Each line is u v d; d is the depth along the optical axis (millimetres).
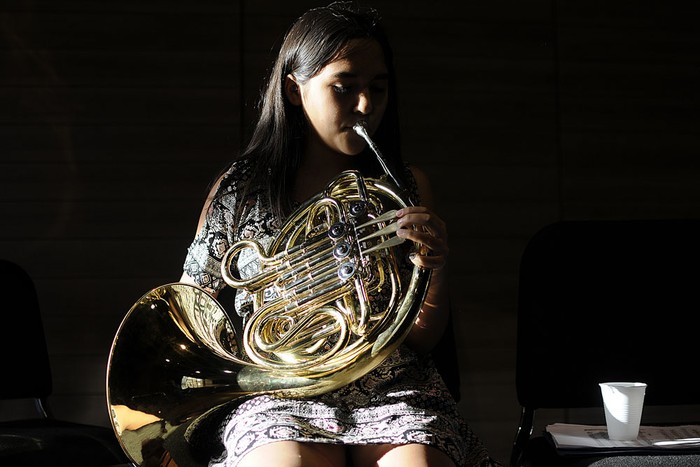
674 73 3285
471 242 3193
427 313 1898
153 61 3084
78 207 3057
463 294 3186
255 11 3111
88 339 3041
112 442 2162
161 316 1780
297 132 1994
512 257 3205
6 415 3008
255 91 3102
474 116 3203
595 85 3254
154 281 3068
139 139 3076
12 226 3037
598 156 3252
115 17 3074
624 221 2250
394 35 3174
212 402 1723
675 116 3283
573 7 3250
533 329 2170
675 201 3281
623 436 1917
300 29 1927
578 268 2199
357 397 1784
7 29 3043
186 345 1776
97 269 3055
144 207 3072
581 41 3250
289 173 1986
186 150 3086
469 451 1808
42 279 3041
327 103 1844
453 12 3197
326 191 1789
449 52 3193
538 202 3223
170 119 3084
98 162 3066
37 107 3051
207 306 1868
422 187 2084
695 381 2186
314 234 1811
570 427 2043
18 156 3045
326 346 1824
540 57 3232
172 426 1720
